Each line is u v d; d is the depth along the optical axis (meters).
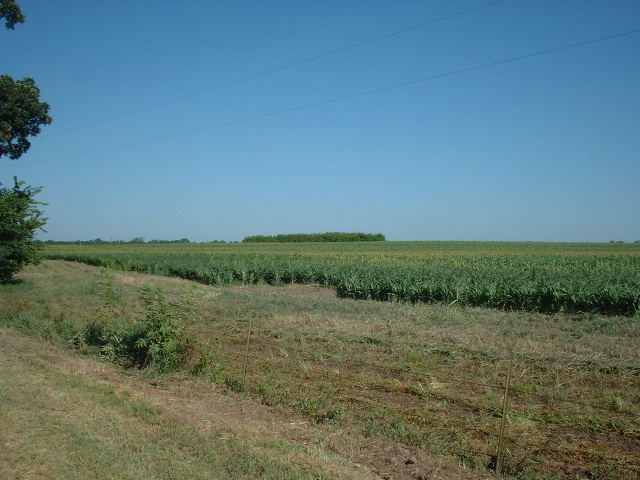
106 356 12.07
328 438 7.11
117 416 7.58
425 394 8.88
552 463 6.37
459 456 6.58
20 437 6.52
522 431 7.31
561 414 7.89
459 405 8.45
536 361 10.70
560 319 16.22
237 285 31.22
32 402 7.94
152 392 9.23
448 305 19.77
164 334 10.97
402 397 8.86
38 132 38.47
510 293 19.33
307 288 28.42
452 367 10.62
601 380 9.59
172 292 24.80
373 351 11.98
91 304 19.97
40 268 37.66
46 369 10.19
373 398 8.79
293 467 5.99
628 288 17.86
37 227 26.33
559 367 10.21
